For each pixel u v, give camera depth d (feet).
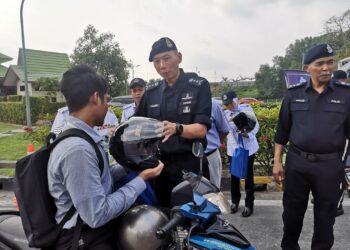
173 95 9.16
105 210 6.07
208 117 8.80
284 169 11.94
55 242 6.31
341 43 190.19
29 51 122.52
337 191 10.71
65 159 5.94
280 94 227.61
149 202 7.58
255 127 16.29
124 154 7.08
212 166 13.85
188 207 6.39
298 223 11.51
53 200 6.32
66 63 127.24
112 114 16.37
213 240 6.47
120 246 6.57
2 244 7.34
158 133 7.22
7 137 44.80
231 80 231.71
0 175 22.80
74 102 6.32
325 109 10.59
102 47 104.27
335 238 13.70
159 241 6.33
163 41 8.96
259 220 15.89
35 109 65.31
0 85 127.13
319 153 10.59
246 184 16.37
